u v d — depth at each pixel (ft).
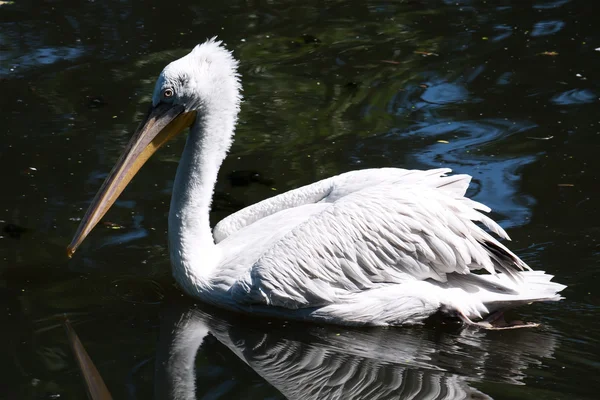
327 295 21.06
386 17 43.09
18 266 23.20
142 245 24.47
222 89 22.13
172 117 22.04
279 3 45.32
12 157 29.17
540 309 21.54
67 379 18.35
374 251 21.26
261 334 20.84
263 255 21.40
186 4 45.06
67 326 20.63
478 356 19.56
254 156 29.66
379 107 33.30
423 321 21.44
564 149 29.22
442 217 21.22
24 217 25.49
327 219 21.48
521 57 37.24
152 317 21.27
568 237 24.22
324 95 34.50
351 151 29.71
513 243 24.00
